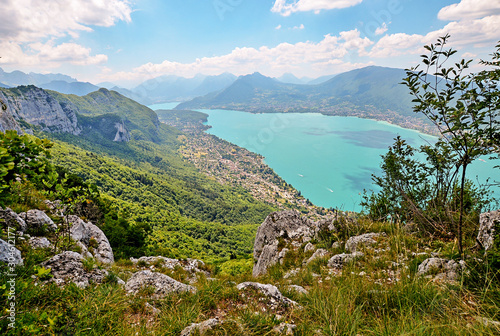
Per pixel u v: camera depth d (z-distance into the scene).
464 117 4.31
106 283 4.62
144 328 3.19
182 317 3.58
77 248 7.88
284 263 10.78
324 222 11.73
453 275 4.31
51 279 4.27
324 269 7.00
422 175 7.96
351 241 8.39
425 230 7.21
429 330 2.83
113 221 26.09
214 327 3.23
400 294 3.80
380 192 9.77
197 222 145.12
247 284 4.53
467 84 4.19
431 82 4.46
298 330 3.15
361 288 4.28
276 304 3.97
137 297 4.17
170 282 5.05
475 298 3.38
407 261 5.84
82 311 3.29
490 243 4.59
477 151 4.19
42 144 4.08
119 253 18.16
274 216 15.00
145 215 121.50
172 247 82.06
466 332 2.71
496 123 3.97
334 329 2.98
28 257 5.05
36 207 8.98
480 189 7.46
